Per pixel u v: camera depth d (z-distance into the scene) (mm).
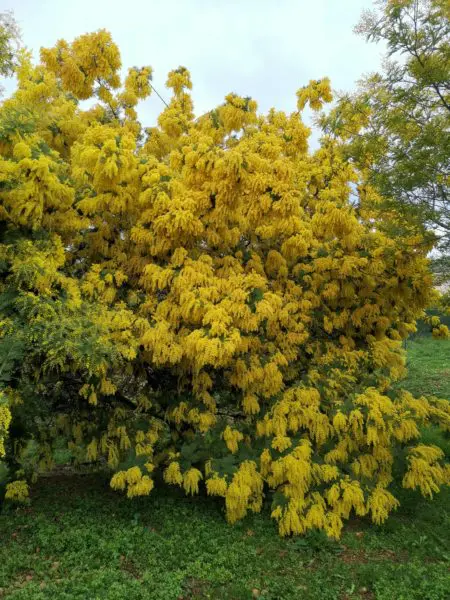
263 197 4117
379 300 5656
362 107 5883
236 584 3477
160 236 4598
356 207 6129
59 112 5457
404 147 5340
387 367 5516
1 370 3566
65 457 6844
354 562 3885
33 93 5309
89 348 3783
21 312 3787
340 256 5309
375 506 4188
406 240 5367
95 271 4824
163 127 6543
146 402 5297
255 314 4316
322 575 3643
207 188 4270
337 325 5656
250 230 5492
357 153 5734
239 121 5582
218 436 4797
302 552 3984
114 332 4305
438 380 11094
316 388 4941
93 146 4109
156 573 3557
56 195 4152
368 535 4348
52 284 4223
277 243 5570
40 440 5371
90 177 4812
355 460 4566
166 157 6348
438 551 4031
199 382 4984
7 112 4000
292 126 5953
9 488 4594
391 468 4727
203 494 5195
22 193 3818
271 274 5574
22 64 5250
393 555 4020
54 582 3361
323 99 6188
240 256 5281
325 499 4363
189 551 3918
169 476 4434
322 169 5574
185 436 5145
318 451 4680
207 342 3986
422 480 4312
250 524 4484
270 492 4871
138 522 4461
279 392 5023
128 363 5031
